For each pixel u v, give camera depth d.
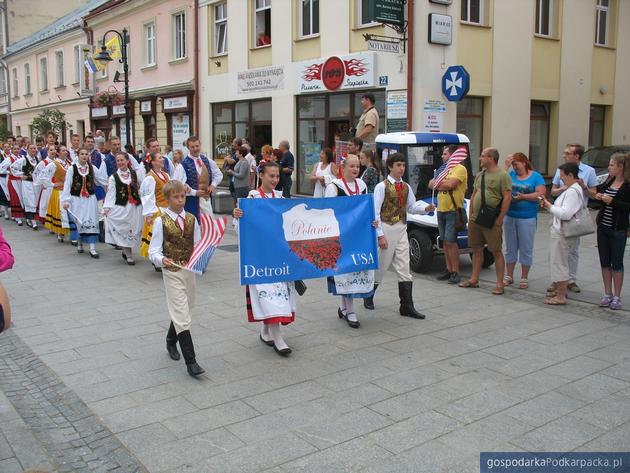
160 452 4.13
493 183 7.98
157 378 5.41
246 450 4.14
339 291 6.53
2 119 42.81
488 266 9.94
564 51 17.41
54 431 4.46
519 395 4.99
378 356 5.91
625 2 18.98
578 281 8.95
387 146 9.90
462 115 15.42
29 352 6.11
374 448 4.15
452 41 14.59
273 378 5.39
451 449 4.12
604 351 6.03
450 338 6.43
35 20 41.94
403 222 7.05
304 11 17.39
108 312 7.51
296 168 18.03
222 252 11.53
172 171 10.77
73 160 11.55
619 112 19.48
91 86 28.30
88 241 11.04
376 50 13.81
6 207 16.62
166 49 23.53
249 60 19.42
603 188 7.36
